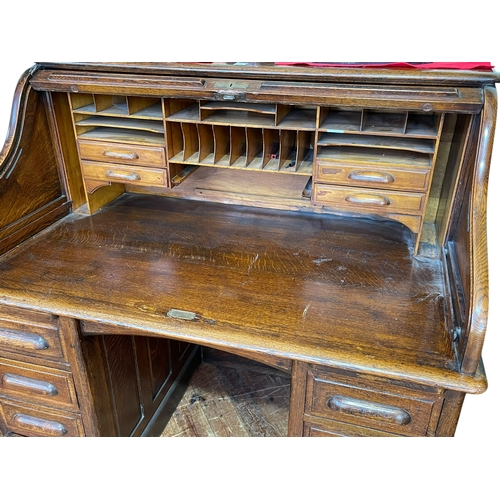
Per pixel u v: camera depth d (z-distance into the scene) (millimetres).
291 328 1288
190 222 1883
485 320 1086
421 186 1491
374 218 1889
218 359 2645
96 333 1457
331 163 1530
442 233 1614
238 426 2252
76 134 1752
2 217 1621
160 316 1336
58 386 1604
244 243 1723
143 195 2125
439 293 1435
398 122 1545
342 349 1216
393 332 1274
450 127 1623
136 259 1620
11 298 1422
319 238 1756
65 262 1603
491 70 1445
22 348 1541
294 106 1697
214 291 1444
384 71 1396
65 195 1921
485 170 1220
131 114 1636
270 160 1673
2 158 1604
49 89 1636
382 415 1275
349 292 1439
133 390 1918
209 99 1491
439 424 1248
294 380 1314
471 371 1141
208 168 2002
